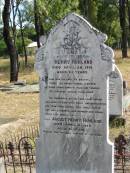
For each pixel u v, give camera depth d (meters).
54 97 8.81
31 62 50.97
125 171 9.49
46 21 40.94
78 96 8.66
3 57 67.25
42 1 36.31
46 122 8.89
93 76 8.55
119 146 9.24
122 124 13.87
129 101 16.88
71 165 8.80
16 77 28.75
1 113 16.92
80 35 8.56
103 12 57.94
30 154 10.65
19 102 19.39
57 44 8.72
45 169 8.95
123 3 46.25
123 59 41.50
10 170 9.89
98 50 8.48
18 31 48.97
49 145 8.90
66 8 40.38
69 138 8.77
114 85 14.01
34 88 23.55
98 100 8.56
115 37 58.62
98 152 8.62
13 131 13.62
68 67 8.68
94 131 8.62
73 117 8.73
